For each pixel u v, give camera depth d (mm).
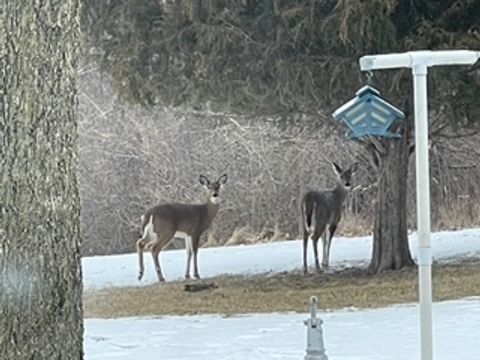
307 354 5102
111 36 13305
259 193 24734
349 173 15219
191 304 11586
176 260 17688
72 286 3652
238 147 25031
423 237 5090
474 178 24016
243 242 22938
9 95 3500
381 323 9031
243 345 7996
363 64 5230
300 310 10602
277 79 11961
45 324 3562
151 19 12883
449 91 11578
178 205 14852
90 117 25812
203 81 12414
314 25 11609
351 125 5680
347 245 19156
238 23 12148
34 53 3533
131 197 25688
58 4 3588
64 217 3619
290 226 24516
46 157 3566
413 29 11750
